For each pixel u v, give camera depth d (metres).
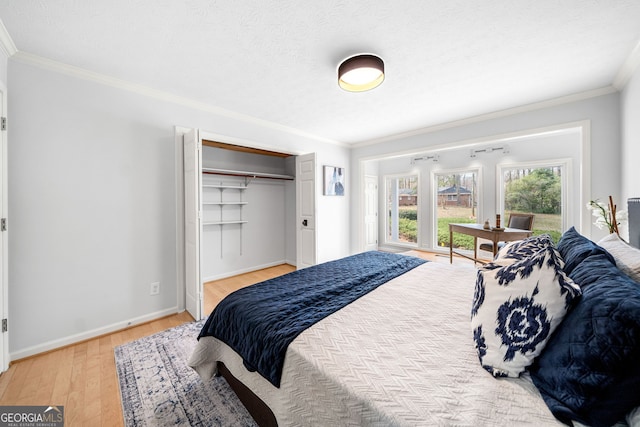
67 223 2.19
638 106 2.05
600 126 2.61
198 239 2.63
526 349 0.87
